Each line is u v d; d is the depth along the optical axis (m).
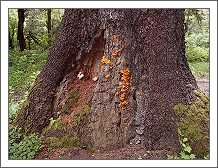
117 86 2.28
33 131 2.43
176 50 2.30
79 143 2.30
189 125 2.21
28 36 6.57
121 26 2.28
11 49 6.01
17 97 3.70
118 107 2.27
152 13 2.25
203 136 2.20
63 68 2.44
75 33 2.40
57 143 2.32
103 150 2.25
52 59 2.46
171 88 2.25
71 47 2.41
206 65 5.07
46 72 2.47
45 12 6.67
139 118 2.26
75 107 2.39
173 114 2.22
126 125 2.26
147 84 2.25
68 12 2.40
